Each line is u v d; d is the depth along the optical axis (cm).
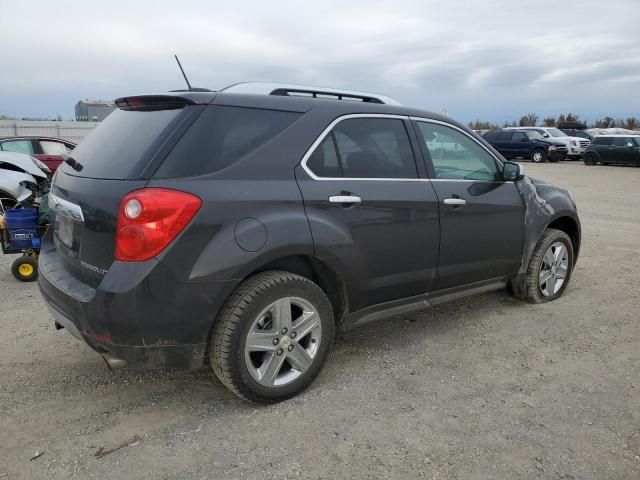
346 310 342
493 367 364
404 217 354
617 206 1177
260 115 306
